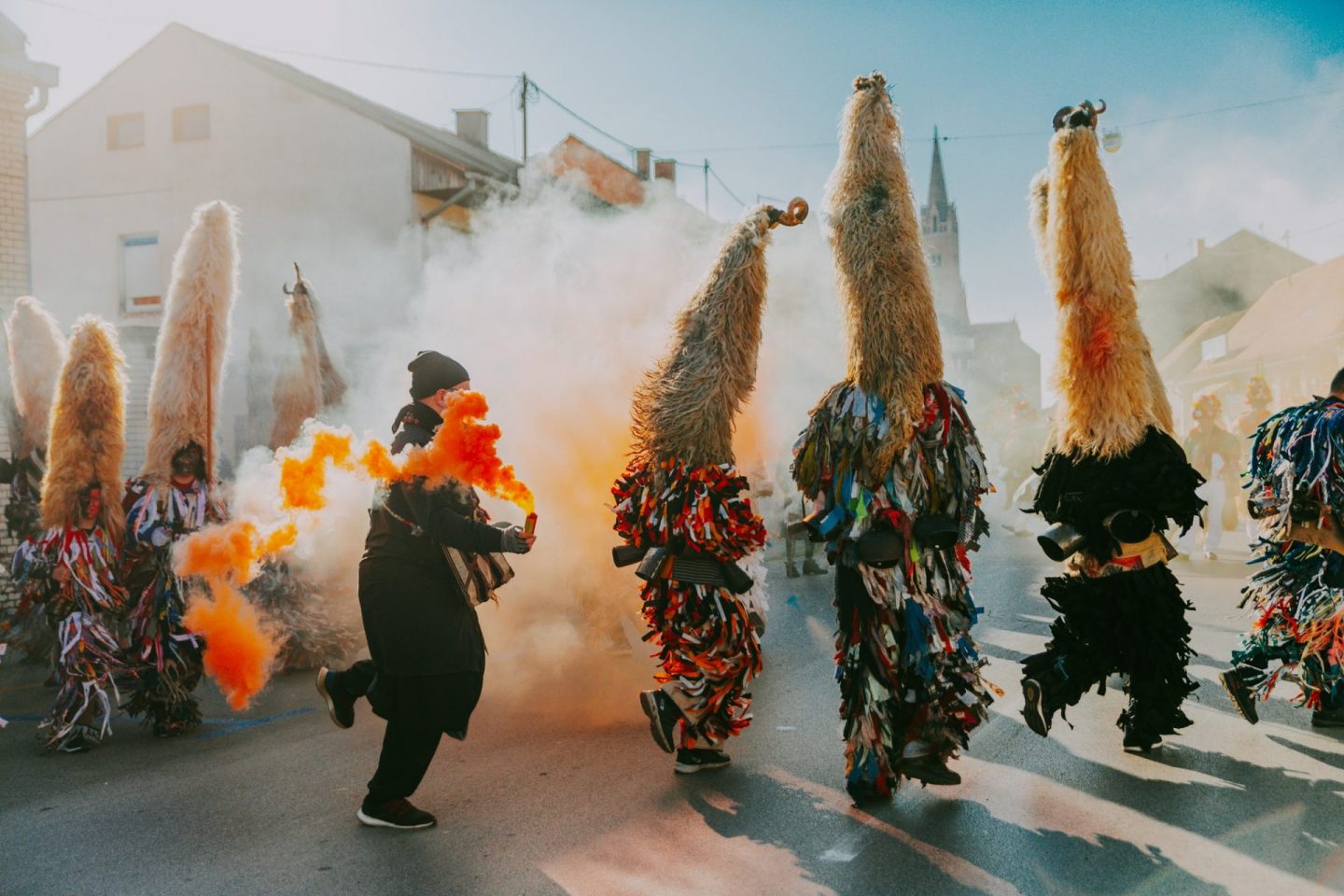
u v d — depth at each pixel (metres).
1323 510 4.99
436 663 4.16
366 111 24.77
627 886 3.65
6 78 10.72
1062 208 4.96
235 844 4.14
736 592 4.83
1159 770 4.77
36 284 24.83
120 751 5.61
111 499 5.82
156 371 6.39
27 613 8.07
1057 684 4.80
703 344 4.86
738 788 4.68
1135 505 4.75
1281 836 3.96
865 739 4.39
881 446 4.41
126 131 24.64
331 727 6.00
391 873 3.82
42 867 3.95
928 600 4.42
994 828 4.12
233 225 6.75
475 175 22.59
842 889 3.59
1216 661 6.96
